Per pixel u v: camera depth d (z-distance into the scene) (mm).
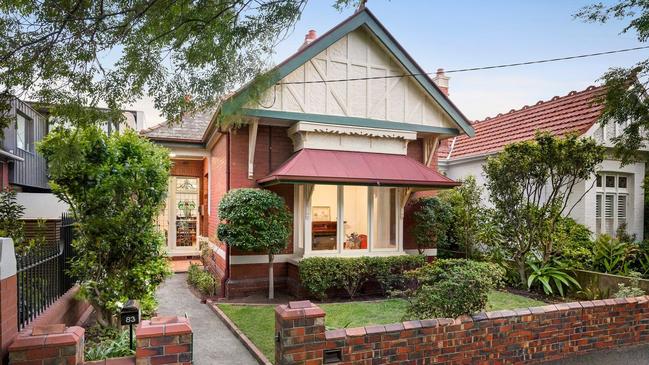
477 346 5258
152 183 6656
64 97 4660
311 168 9336
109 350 4508
